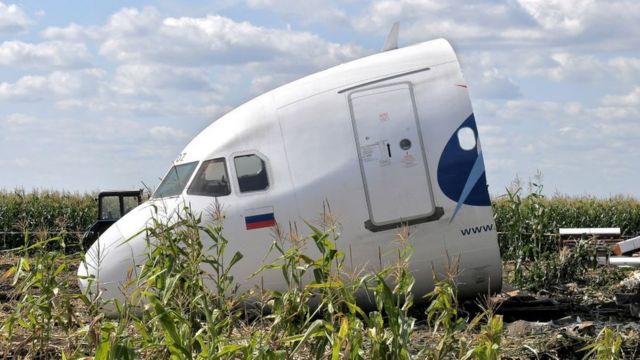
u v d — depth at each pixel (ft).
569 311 39.68
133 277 35.01
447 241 36.35
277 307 23.82
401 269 23.71
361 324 21.45
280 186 36.50
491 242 36.68
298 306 23.59
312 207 36.19
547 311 39.29
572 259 48.49
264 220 36.14
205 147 37.76
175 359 19.92
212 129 38.75
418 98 37.35
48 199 89.15
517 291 44.55
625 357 28.27
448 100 37.29
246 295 26.58
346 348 21.07
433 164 36.55
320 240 25.67
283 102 37.96
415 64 38.19
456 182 36.52
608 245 50.29
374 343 21.21
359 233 36.09
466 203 36.50
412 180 36.42
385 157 36.55
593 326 30.96
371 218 36.17
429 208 36.32
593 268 49.11
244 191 36.63
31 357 25.38
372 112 37.17
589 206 87.81
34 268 27.09
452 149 36.78
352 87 37.76
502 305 40.63
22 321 25.46
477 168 36.78
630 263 35.94
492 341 21.24
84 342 25.98
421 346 26.96
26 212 85.97
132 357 19.86
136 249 35.53
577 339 29.25
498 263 36.96
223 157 37.09
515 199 51.01
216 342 21.11
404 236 24.90
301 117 37.40
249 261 36.01
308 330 20.66
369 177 36.37
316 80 38.50
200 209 36.32
